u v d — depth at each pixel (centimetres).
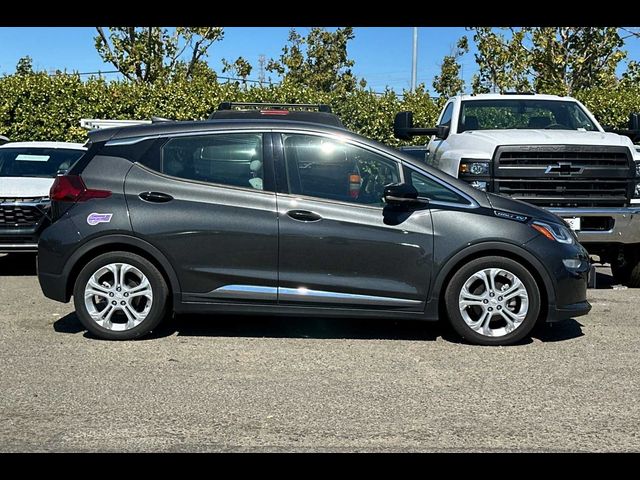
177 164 639
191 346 627
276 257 622
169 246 623
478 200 633
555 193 832
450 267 620
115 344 630
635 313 767
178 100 1479
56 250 630
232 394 510
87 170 641
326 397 506
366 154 636
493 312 629
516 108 1002
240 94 1502
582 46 1761
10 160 1074
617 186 839
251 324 706
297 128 638
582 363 587
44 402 492
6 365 570
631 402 500
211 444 429
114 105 1462
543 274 622
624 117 1498
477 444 431
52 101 1443
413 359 596
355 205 625
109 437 438
